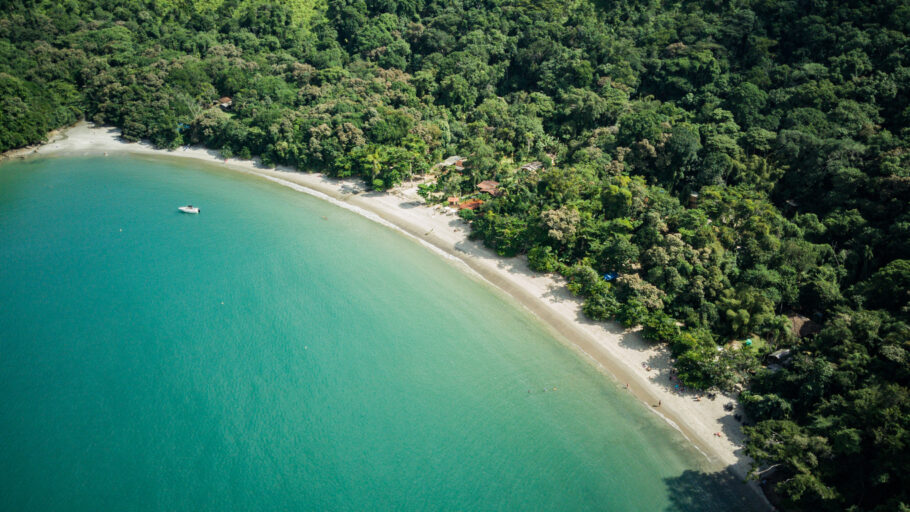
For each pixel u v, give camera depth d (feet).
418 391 250.78
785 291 276.62
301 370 259.39
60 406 236.02
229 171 463.83
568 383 254.68
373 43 576.61
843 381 208.95
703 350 247.70
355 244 360.69
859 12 413.39
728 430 226.58
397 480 210.79
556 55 515.09
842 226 302.45
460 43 552.41
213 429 228.43
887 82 364.17
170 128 494.18
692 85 452.35
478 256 345.92
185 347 270.26
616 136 413.39
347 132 444.14
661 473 211.61
